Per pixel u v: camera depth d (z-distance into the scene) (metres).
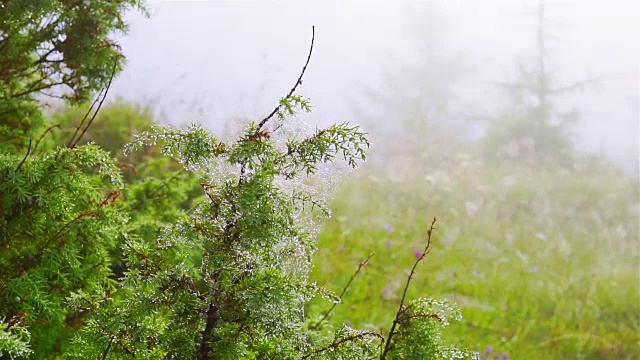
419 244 8.13
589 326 7.05
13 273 3.12
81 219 3.18
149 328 2.41
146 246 2.56
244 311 2.43
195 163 2.45
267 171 2.39
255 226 2.38
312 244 2.44
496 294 7.36
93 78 3.97
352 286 6.60
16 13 3.62
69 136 6.48
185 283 2.45
